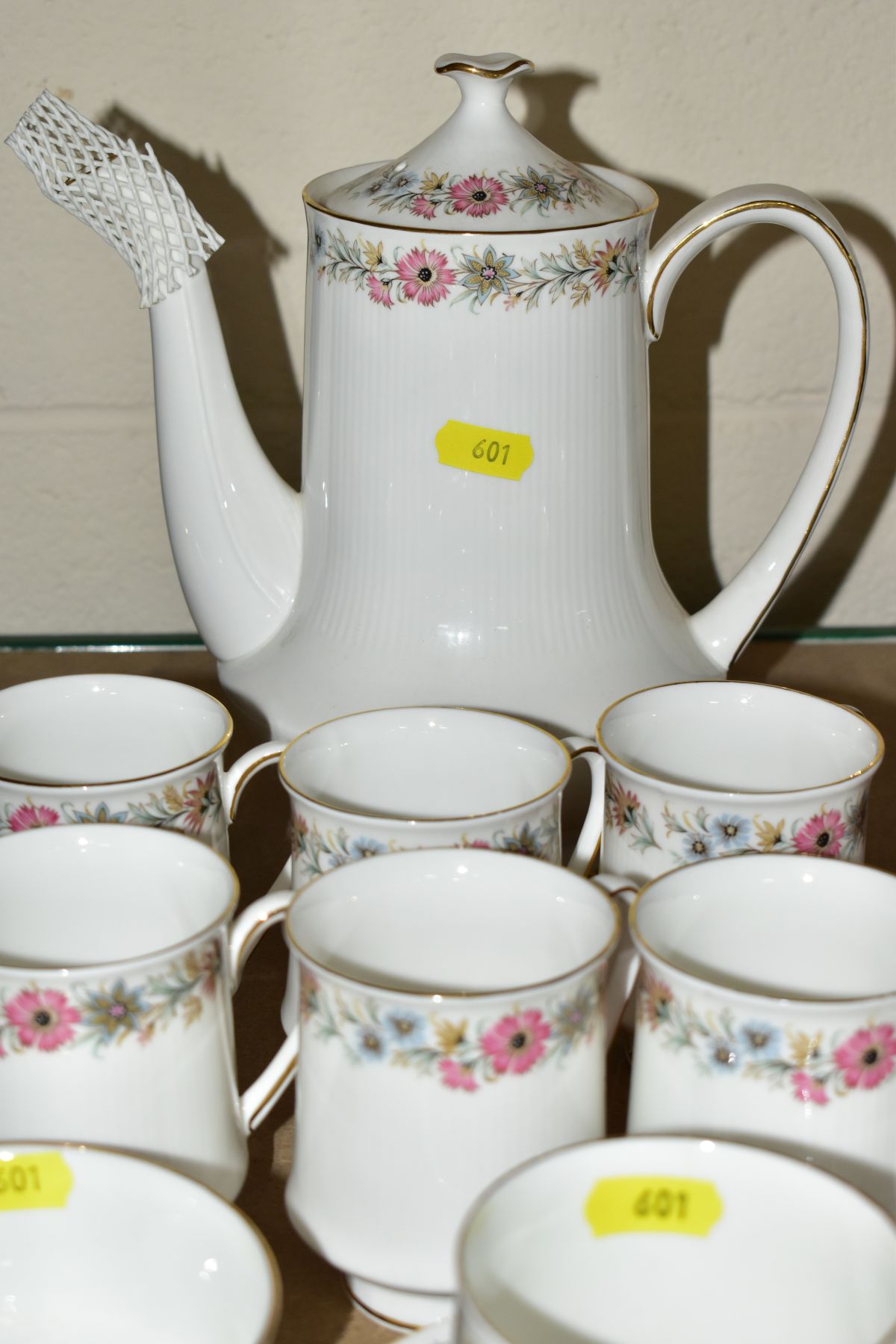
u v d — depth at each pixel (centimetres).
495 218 44
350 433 46
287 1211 34
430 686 46
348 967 35
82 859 38
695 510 69
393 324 44
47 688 45
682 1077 31
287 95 60
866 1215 26
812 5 60
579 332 45
